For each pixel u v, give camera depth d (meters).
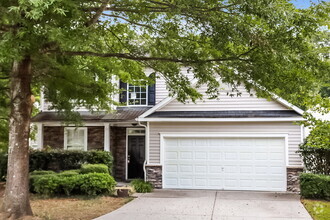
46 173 12.67
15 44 5.16
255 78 7.52
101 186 11.27
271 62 6.89
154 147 13.71
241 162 13.24
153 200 10.74
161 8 7.12
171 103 13.71
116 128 16.33
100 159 14.38
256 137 13.15
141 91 16.03
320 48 6.80
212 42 7.31
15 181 7.88
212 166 13.43
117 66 10.79
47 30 5.21
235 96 13.31
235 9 6.42
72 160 14.45
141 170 16.00
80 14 5.39
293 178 12.65
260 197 11.36
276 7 5.70
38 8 4.24
